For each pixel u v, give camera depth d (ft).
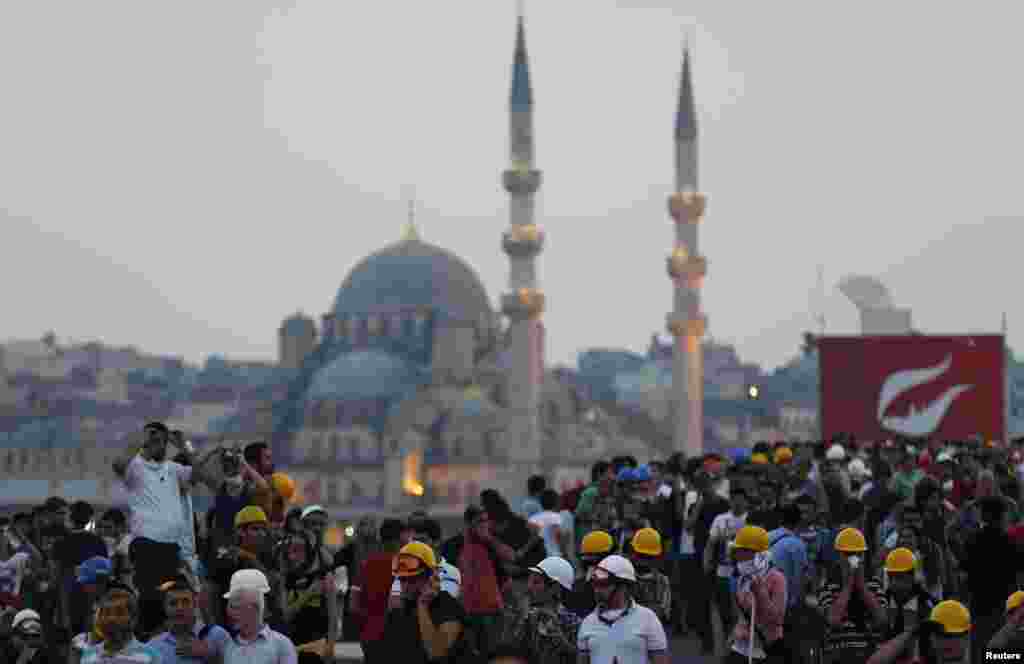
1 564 265.75
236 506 225.15
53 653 250.37
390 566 211.20
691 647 295.48
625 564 184.03
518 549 255.50
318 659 209.46
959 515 246.06
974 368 497.87
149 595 191.21
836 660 203.41
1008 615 178.19
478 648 192.24
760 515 247.50
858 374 504.43
